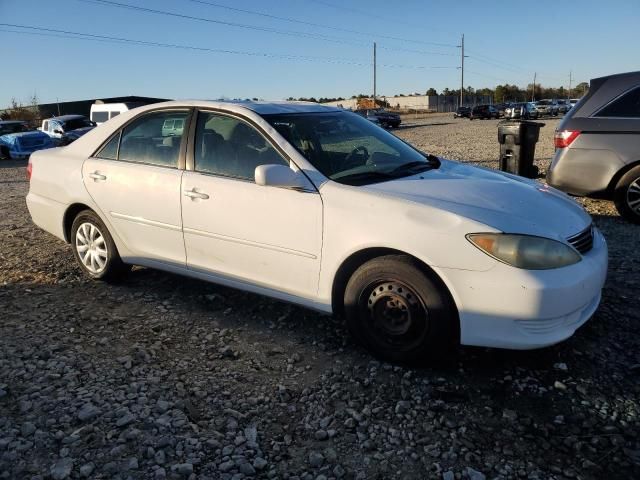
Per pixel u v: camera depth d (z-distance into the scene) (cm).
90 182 472
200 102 428
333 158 380
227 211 388
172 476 247
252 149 388
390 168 388
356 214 336
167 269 443
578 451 260
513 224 310
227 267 401
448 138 2436
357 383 323
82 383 325
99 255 488
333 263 346
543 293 297
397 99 9688
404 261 322
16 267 544
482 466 252
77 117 2348
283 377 333
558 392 308
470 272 305
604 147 651
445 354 331
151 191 431
